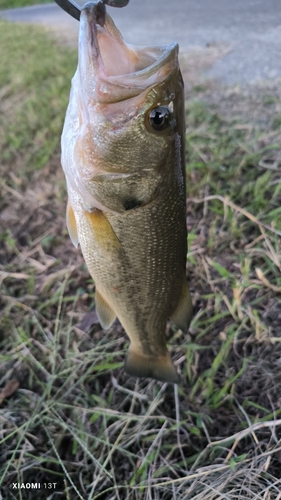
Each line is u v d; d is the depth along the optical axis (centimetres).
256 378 40
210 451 37
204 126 67
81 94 28
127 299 34
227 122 67
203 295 47
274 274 46
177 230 31
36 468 39
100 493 36
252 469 34
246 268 45
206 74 84
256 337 42
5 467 40
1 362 48
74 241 35
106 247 32
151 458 38
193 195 57
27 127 83
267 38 93
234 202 54
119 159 28
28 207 67
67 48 119
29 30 149
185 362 43
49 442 41
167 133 28
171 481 35
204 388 41
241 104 71
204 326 46
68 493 37
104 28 28
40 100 91
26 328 50
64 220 62
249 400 39
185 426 39
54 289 54
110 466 39
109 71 28
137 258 32
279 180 53
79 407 42
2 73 114
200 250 51
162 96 27
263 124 64
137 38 109
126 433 40
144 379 43
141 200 29
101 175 29
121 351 45
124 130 28
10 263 59
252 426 36
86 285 53
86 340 48
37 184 70
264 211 51
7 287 56
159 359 39
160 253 32
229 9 117
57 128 79
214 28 106
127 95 27
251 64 84
